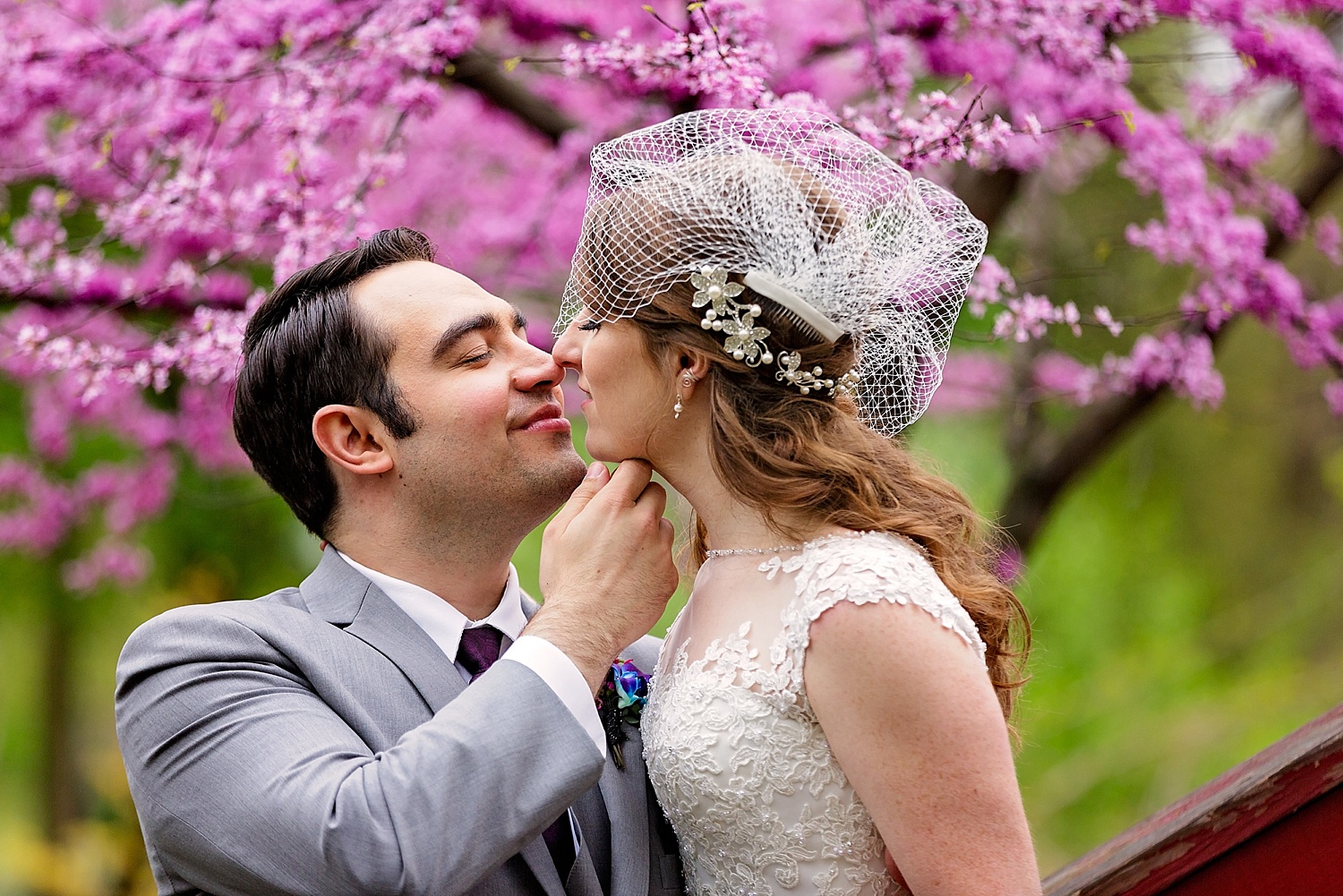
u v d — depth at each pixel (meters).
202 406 4.46
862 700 1.66
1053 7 2.87
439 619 2.05
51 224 3.44
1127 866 1.78
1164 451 7.52
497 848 1.66
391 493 2.06
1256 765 1.85
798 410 1.86
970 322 4.37
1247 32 3.01
